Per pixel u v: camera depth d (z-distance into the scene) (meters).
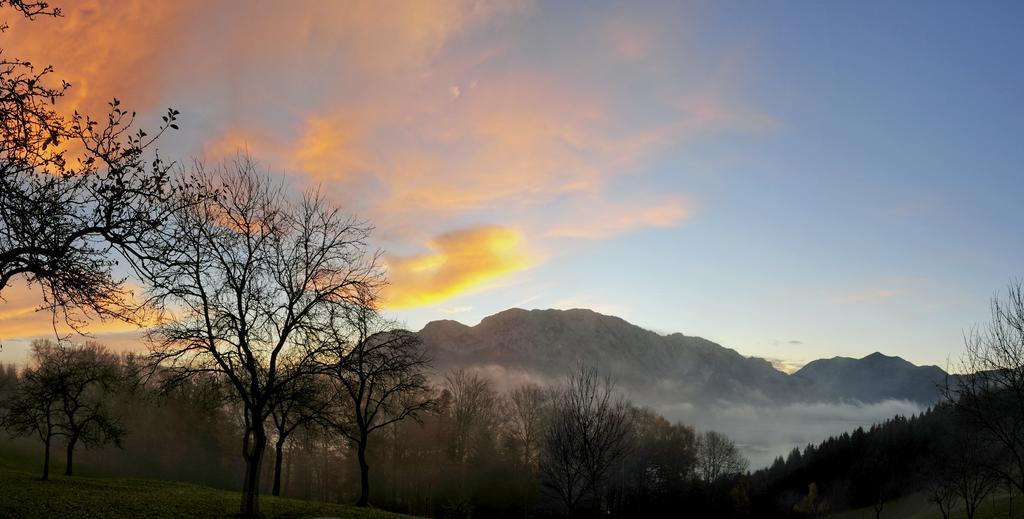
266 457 92.62
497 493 88.38
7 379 81.50
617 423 38.22
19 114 12.65
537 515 84.19
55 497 33.66
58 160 13.35
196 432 82.38
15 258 13.30
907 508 110.50
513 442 94.56
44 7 13.07
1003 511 70.62
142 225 14.16
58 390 56.38
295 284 31.58
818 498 130.12
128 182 13.80
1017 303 35.00
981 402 34.78
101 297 14.90
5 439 92.50
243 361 28.47
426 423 88.25
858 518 116.06
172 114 13.75
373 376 41.12
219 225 28.59
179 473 86.94
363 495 43.34
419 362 43.00
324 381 37.66
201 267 26.17
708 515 115.31
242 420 60.84
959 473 53.75
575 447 36.62
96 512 27.77
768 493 146.75
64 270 13.91
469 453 92.38
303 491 97.75
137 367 31.00
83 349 66.06
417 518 36.28
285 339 29.88
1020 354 34.03
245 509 28.11
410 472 91.56
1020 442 33.47
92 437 64.69
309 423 38.50
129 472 87.19
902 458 127.06
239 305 28.17
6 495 33.88
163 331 27.84
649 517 108.62
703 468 145.88
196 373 29.66
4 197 12.80
